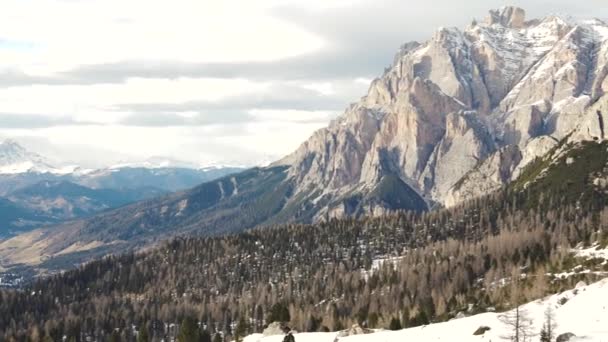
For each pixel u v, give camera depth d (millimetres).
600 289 133000
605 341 100500
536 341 107812
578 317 117688
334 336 151125
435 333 126812
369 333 144500
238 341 184000
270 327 176500
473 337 117750
